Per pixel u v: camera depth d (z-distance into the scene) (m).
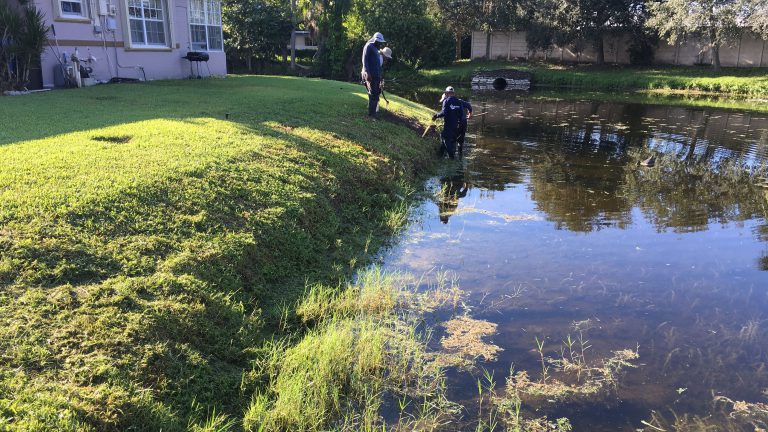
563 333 4.43
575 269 5.71
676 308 4.87
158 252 4.16
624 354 4.12
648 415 3.45
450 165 10.70
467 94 27.86
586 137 14.55
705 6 30.84
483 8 39.19
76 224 4.10
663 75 33.53
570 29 36.38
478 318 4.66
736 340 4.34
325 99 12.20
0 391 2.65
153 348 3.28
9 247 3.63
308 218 5.81
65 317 3.24
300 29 46.41
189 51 17.83
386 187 7.86
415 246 6.33
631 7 35.28
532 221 7.33
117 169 5.21
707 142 13.81
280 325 4.27
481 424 3.34
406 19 36.62
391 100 14.87
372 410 3.42
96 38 14.12
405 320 4.60
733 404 3.56
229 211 5.08
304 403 3.38
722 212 7.87
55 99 10.25
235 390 3.44
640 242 6.56
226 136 7.17
